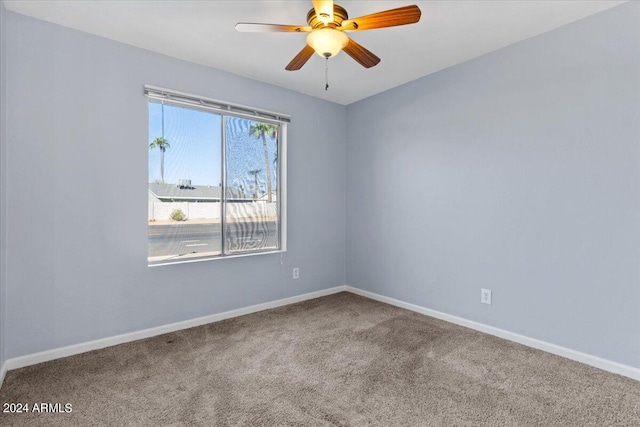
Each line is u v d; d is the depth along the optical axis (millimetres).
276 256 3578
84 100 2455
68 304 2414
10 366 2197
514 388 2000
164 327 2832
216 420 1704
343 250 4215
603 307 2219
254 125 3410
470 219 2947
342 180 4184
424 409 1798
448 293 3135
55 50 2342
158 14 2234
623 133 2123
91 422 1689
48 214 2330
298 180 3738
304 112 3771
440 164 3174
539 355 2424
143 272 2732
